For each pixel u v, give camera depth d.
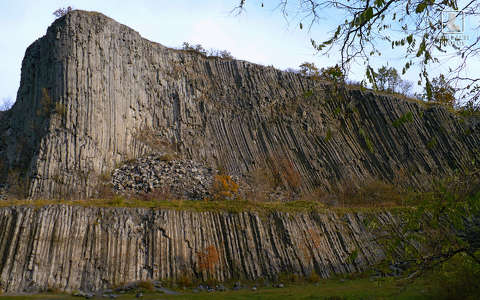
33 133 27.89
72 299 15.00
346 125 38.31
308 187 33.50
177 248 19.38
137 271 18.17
